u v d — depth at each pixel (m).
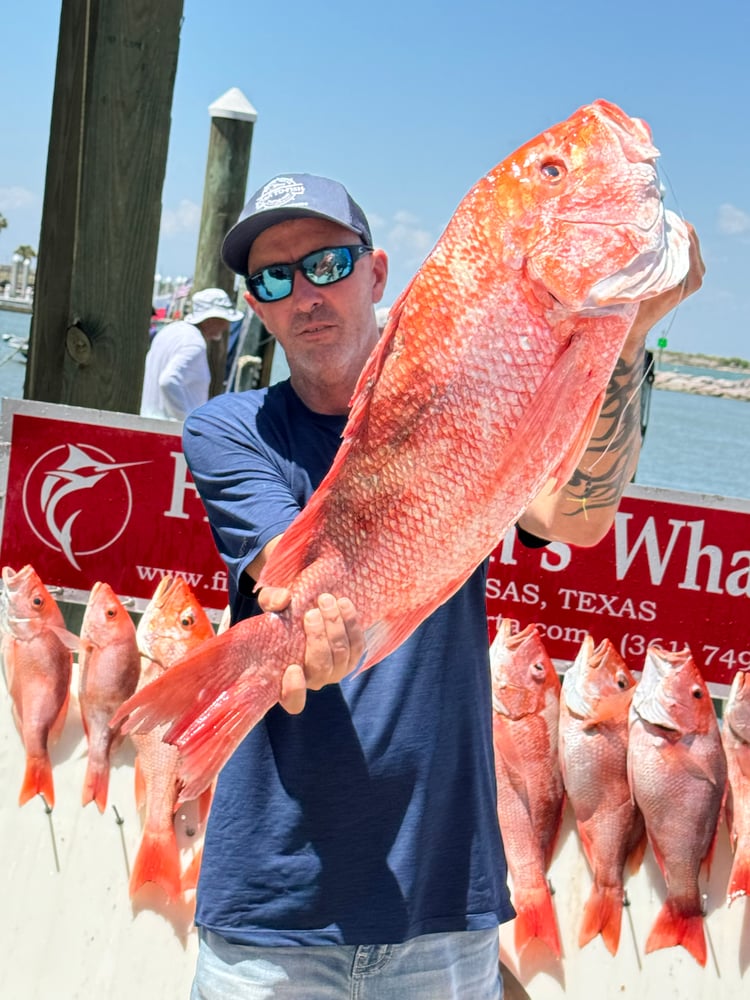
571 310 1.72
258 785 2.21
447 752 2.24
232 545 2.22
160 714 1.83
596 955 3.04
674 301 2.00
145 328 3.80
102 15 3.61
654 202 1.71
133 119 3.66
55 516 3.34
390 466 1.86
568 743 3.08
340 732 2.19
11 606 3.19
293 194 2.24
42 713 3.19
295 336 2.29
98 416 3.31
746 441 36.97
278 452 2.28
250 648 1.88
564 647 3.27
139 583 3.35
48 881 3.15
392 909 2.16
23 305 38.84
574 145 1.74
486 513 1.83
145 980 3.08
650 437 33.31
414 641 2.24
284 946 2.16
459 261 1.79
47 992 3.10
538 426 1.76
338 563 1.91
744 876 2.99
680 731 3.01
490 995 2.30
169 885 3.08
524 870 3.06
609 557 3.23
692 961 3.02
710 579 3.21
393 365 1.84
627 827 3.06
